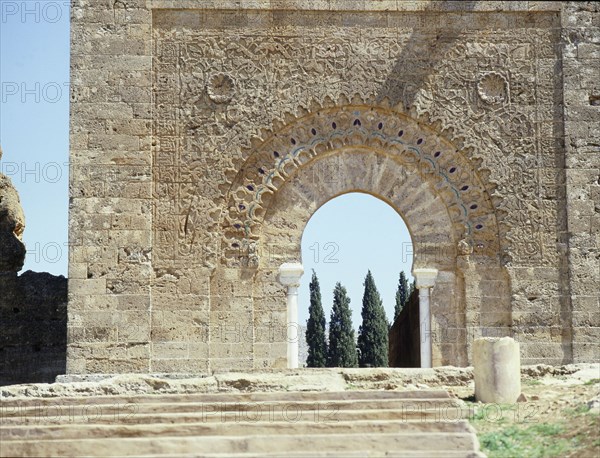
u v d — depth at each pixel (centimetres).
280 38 3020
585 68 3048
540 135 3025
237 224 2967
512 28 3055
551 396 2495
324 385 2636
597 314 2973
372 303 6203
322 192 2997
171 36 3011
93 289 2914
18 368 3450
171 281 2936
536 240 2997
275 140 3000
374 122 3016
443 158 3014
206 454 2020
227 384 2655
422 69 3025
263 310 2959
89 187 2944
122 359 2894
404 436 2084
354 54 3019
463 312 2980
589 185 3012
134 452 2052
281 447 2059
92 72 2981
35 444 2056
